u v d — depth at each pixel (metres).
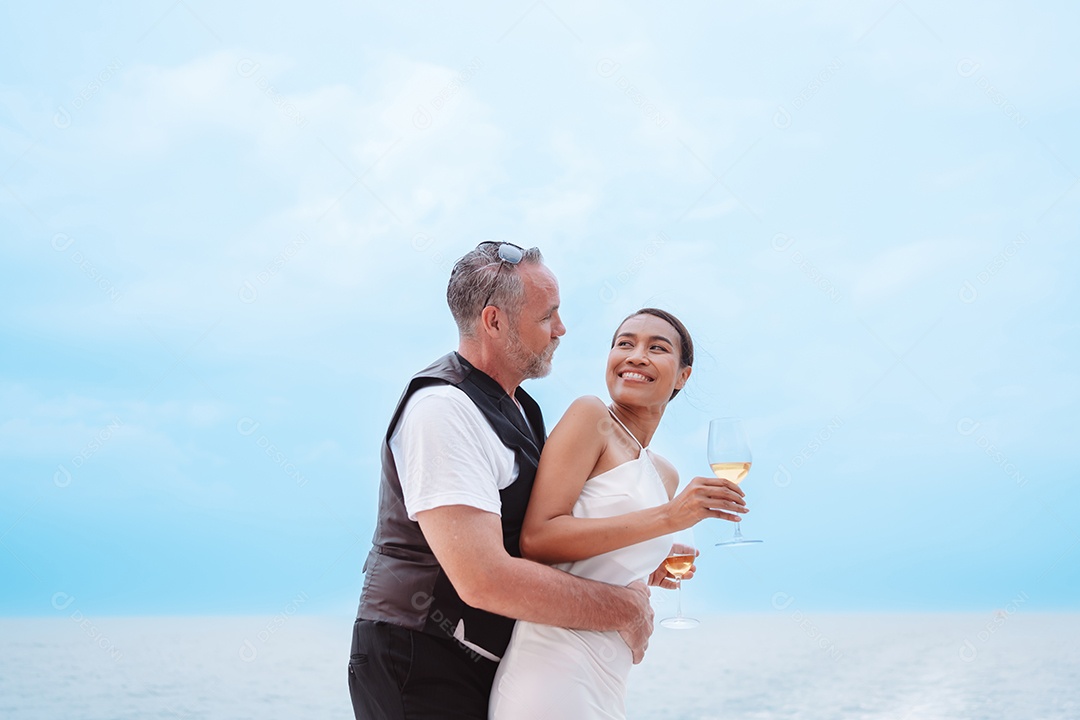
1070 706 13.77
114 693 13.95
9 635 20.44
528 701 2.10
